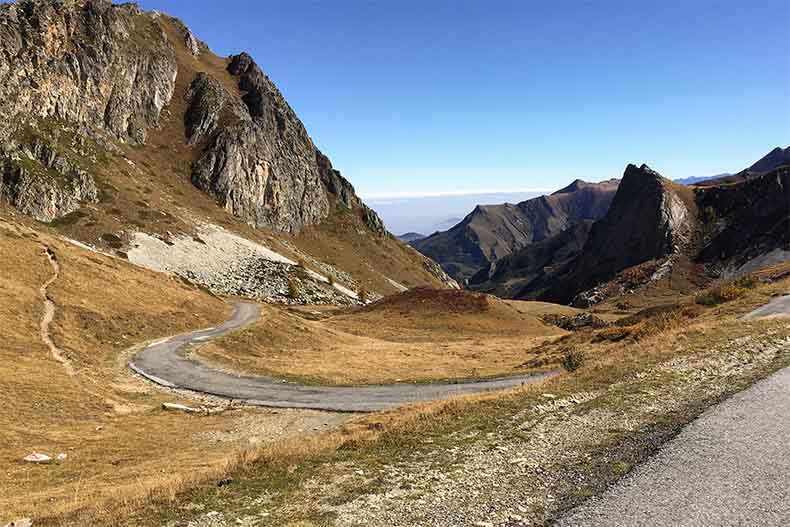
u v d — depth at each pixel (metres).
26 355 36.31
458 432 16.33
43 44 139.50
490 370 48.84
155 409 33.53
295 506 11.27
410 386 41.69
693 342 26.86
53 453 22.73
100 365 41.50
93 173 132.12
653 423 15.23
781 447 12.38
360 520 10.41
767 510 9.60
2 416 25.67
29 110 127.75
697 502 10.07
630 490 10.80
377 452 14.90
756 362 21.64
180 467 19.98
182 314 64.50
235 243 146.88
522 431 15.85
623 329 49.09
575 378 22.47
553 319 133.50
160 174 170.50
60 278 53.84
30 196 107.12
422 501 11.19
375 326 97.19
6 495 16.86
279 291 127.50
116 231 116.62
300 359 54.81
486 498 11.14
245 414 33.75
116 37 175.00
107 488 16.56
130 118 177.25
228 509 11.26
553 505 10.54
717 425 14.24
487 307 103.38
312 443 16.55
